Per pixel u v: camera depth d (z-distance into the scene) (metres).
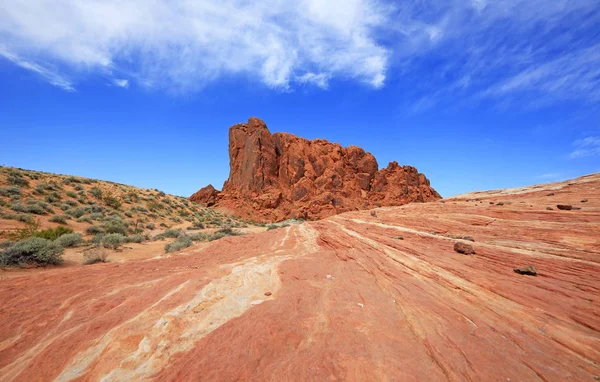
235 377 3.53
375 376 3.38
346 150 90.06
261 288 7.50
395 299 6.04
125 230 27.75
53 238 19.19
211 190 77.56
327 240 15.19
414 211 19.78
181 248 18.69
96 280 8.93
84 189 40.44
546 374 3.24
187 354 4.20
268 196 73.94
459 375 3.33
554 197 13.87
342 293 6.55
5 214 23.42
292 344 4.32
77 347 4.62
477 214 13.63
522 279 6.14
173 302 6.29
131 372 3.84
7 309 6.55
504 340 4.04
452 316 4.93
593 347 3.64
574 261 6.53
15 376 4.09
